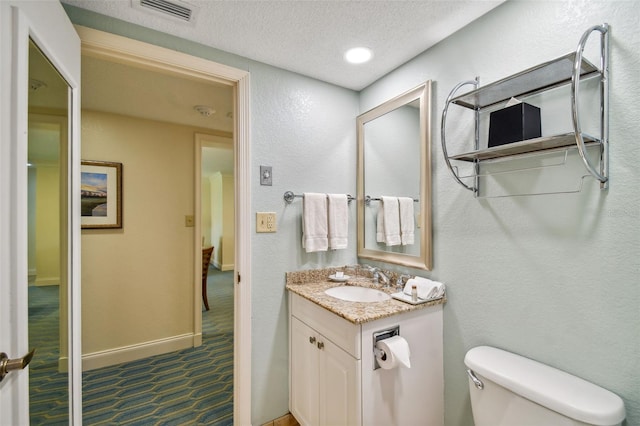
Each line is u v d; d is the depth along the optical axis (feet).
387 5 4.20
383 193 6.21
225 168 20.88
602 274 3.28
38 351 3.10
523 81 3.67
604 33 3.24
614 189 3.20
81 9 4.27
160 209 8.97
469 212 4.62
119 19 4.49
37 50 2.99
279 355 5.84
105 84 6.57
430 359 4.82
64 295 3.70
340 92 6.71
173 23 4.60
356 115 6.93
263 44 5.15
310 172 6.27
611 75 3.21
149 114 8.39
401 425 4.49
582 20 3.45
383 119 6.21
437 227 5.11
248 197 5.53
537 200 3.84
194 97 7.30
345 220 6.29
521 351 3.99
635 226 3.06
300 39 5.01
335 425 4.51
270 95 5.80
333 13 4.36
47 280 3.27
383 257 6.18
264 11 4.32
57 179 3.54
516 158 4.03
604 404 2.97
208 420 5.90
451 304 4.88
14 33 2.42
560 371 3.58
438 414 4.92
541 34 3.81
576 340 3.48
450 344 4.88
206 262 13.01
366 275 6.43
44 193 3.19
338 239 6.17
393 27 4.69
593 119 3.35
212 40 5.03
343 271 6.61
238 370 5.49
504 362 3.82
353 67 5.90
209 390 6.96
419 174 5.38
